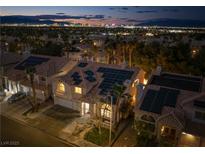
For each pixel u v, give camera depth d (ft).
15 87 127.34
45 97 113.91
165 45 171.22
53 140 78.79
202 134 65.26
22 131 85.51
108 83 96.73
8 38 303.07
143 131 72.69
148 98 81.20
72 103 102.42
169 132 72.18
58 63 123.24
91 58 202.49
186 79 90.63
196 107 70.64
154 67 136.67
